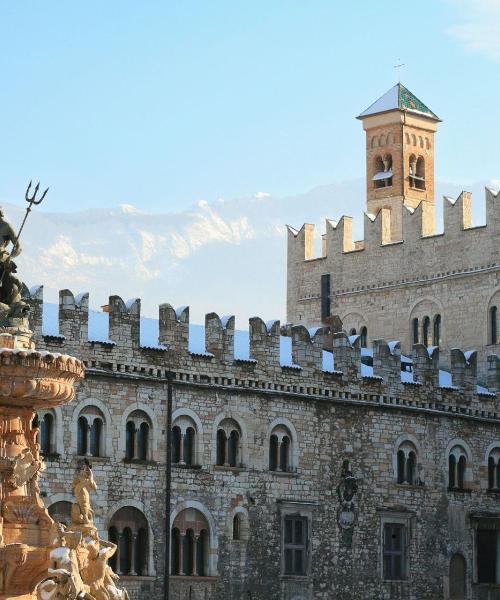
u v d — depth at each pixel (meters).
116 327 90.19
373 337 126.56
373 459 102.19
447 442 106.88
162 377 91.81
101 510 88.19
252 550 95.00
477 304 120.56
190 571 92.00
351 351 102.19
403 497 103.50
